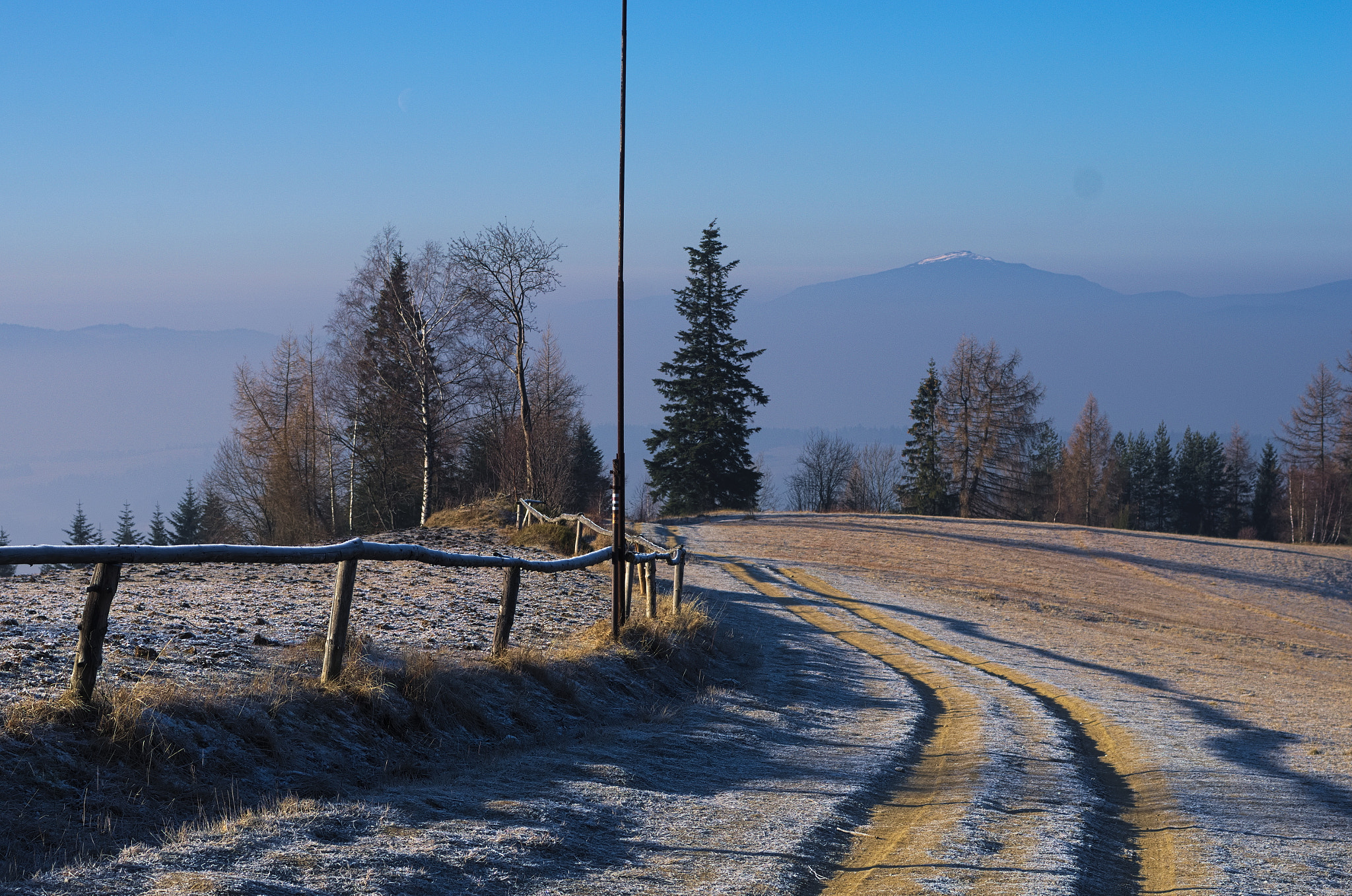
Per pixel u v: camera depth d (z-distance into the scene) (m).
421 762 7.16
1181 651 26.55
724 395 73.88
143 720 5.82
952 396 84.38
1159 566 52.00
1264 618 39.84
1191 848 6.97
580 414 69.31
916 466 86.44
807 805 7.26
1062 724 12.54
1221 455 114.06
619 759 8.19
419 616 13.79
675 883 5.27
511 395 55.56
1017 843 6.64
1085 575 46.53
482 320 47.16
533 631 13.72
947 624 26.62
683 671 13.14
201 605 12.64
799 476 104.62
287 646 9.33
